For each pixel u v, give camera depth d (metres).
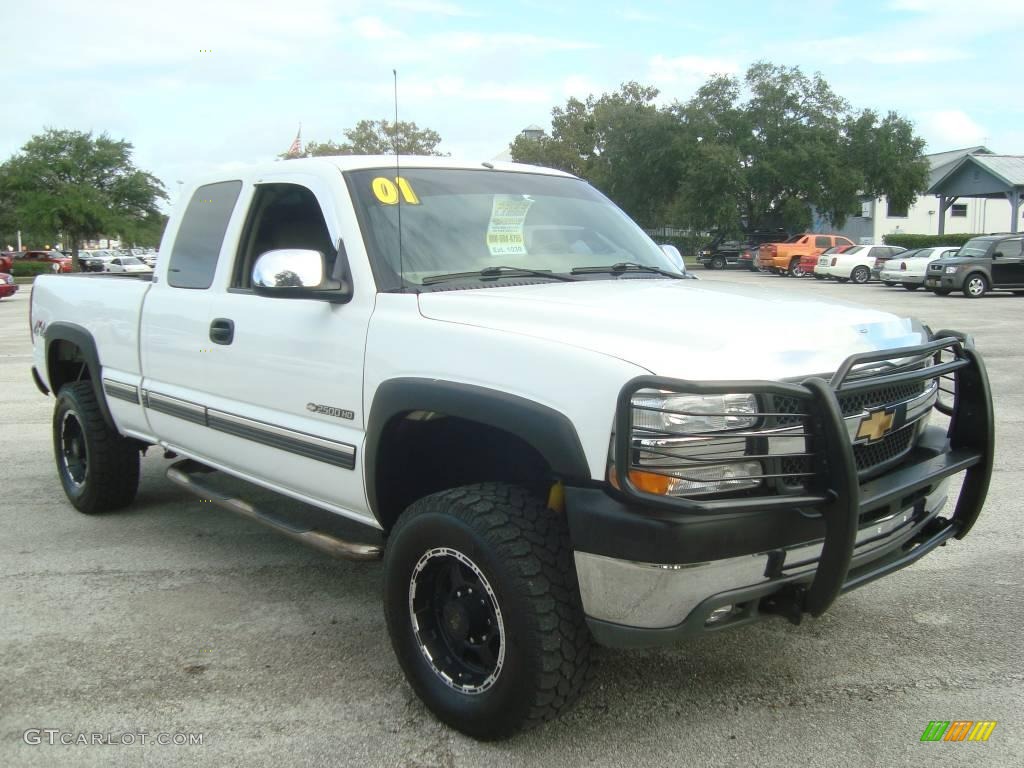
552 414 2.69
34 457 7.10
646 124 53.06
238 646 3.73
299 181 3.89
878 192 51.03
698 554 2.51
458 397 2.94
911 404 3.19
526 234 3.92
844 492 2.58
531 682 2.76
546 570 2.76
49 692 3.34
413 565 3.08
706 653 3.62
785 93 50.31
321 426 3.59
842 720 3.12
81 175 47.53
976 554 4.72
